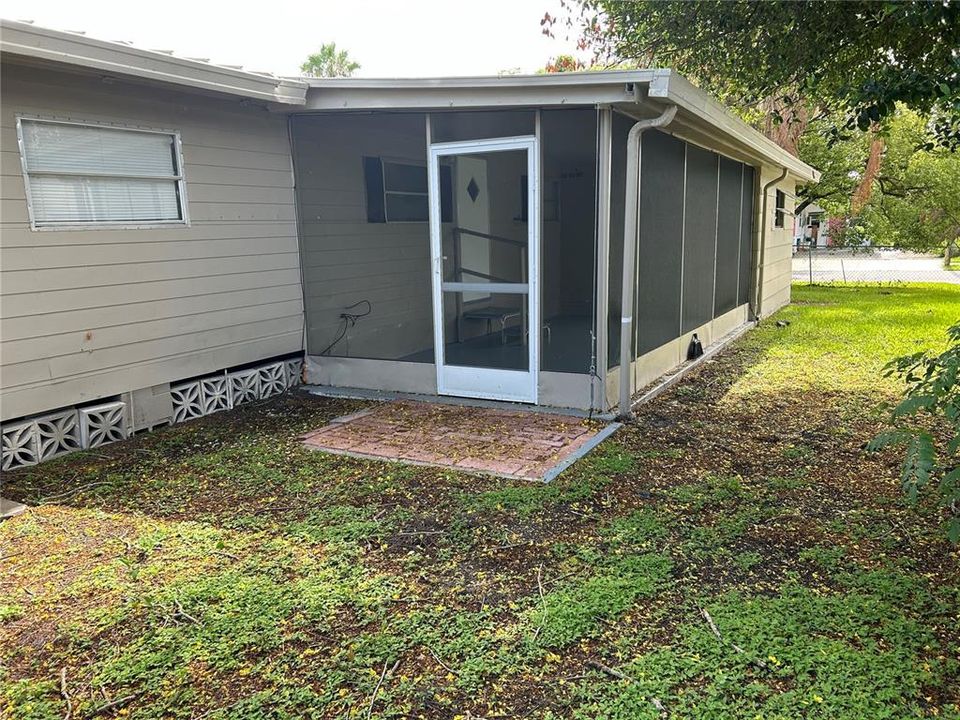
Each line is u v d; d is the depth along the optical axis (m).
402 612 2.74
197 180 5.62
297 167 6.53
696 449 4.73
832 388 6.49
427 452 4.75
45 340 4.64
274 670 2.40
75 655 2.53
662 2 7.74
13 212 4.39
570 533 3.44
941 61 5.95
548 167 5.41
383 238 6.21
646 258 6.10
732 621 2.61
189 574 3.09
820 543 3.29
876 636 2.52
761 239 10.87
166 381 5.51
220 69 5.00
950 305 12.79
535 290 5.55
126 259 5.12
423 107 5.36
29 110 4.43
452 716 2.15
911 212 17.78
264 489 4.13
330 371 6.76
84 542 3.46
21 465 4.57
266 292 6.37
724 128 6.36
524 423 5.36
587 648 2.48
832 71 7.04
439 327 6.08
